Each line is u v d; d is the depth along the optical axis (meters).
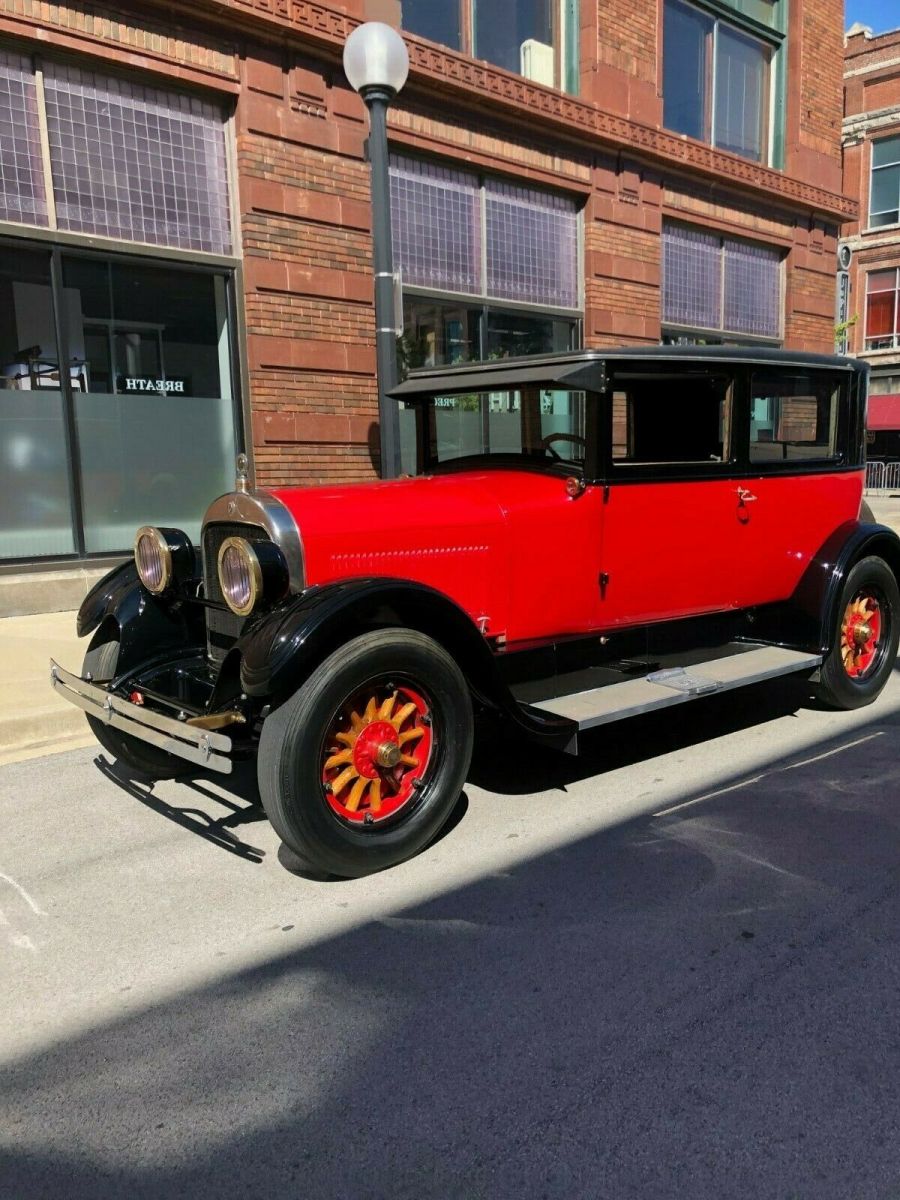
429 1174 2.07
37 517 7.87
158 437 8.37
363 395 9.24
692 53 12.52
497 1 10.40
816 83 13.91
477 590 4.03
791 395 5.14
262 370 8.59
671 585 4.72
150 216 8.09
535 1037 2.55
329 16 8.46
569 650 4.34
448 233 9.96
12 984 2.87
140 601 4.30
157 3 7.70
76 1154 2.15
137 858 3.76
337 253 8.93
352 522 3.69
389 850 3.52
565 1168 2.08
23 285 7.60
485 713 3.96
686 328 12.63
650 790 4.41
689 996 2.73
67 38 7.37
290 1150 2.15
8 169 7.41
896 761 4.78
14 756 5.06
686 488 4.64
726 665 4.94
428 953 3.00
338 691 3.29
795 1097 2.29
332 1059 2.48
